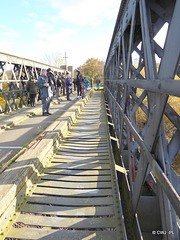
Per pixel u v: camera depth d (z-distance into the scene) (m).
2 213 1.98
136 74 3.32
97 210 2.30
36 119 6.95
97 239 1.90
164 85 1.45
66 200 2.48
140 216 2.97
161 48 2.27
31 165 2.85
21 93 9.23
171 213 1.81
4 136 4.98
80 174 3.16
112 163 3.55
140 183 2.38
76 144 4.59
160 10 2.13
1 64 7.14
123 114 3.69
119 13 3.95
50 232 1.97
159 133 1.82
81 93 12.30
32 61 10.44
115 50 5.73
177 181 1.80
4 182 2.34
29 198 2.50
